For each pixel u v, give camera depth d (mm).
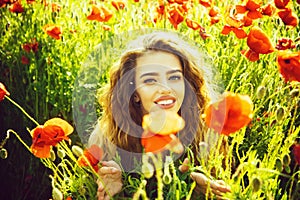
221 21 2752
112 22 2988
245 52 2098
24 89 3029
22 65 3062
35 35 3166
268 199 1735
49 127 1632
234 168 2105
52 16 3182
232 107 1421
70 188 1927
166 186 1908
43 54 3004
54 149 2645
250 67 2500
